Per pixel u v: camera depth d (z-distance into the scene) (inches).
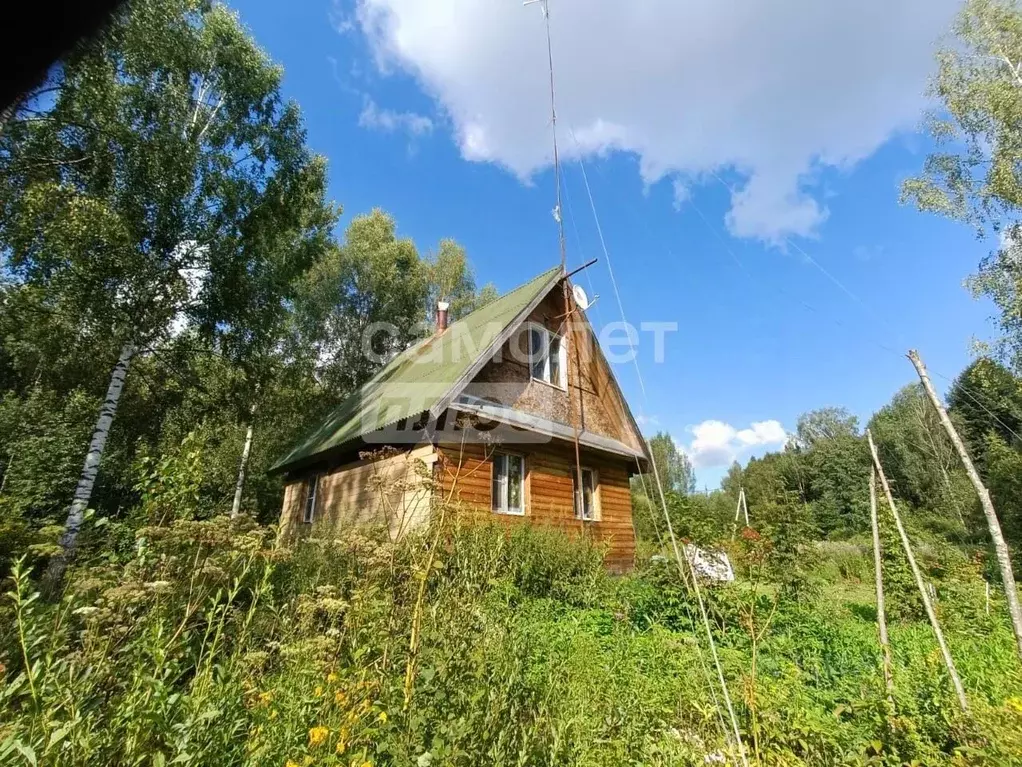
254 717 99.7
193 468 187.8
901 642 255.1
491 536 207.3
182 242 433.1
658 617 267.9
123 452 524.1
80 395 479.8
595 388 543.5
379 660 118.1
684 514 350.6
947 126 583.5
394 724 95.9
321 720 98.3
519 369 441.7
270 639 144.2
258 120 496.7
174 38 411.2
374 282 1032.8
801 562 338.0
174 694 86.8
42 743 74.5
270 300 504.4
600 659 181.3
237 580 128.9
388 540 165.9
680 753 127.3
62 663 92.4
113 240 360.2
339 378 997.8
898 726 124.3
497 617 152.5
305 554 245.6
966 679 186.9
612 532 514.3
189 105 447.5
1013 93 536.1
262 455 879.7
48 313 389.4
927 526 896.3
